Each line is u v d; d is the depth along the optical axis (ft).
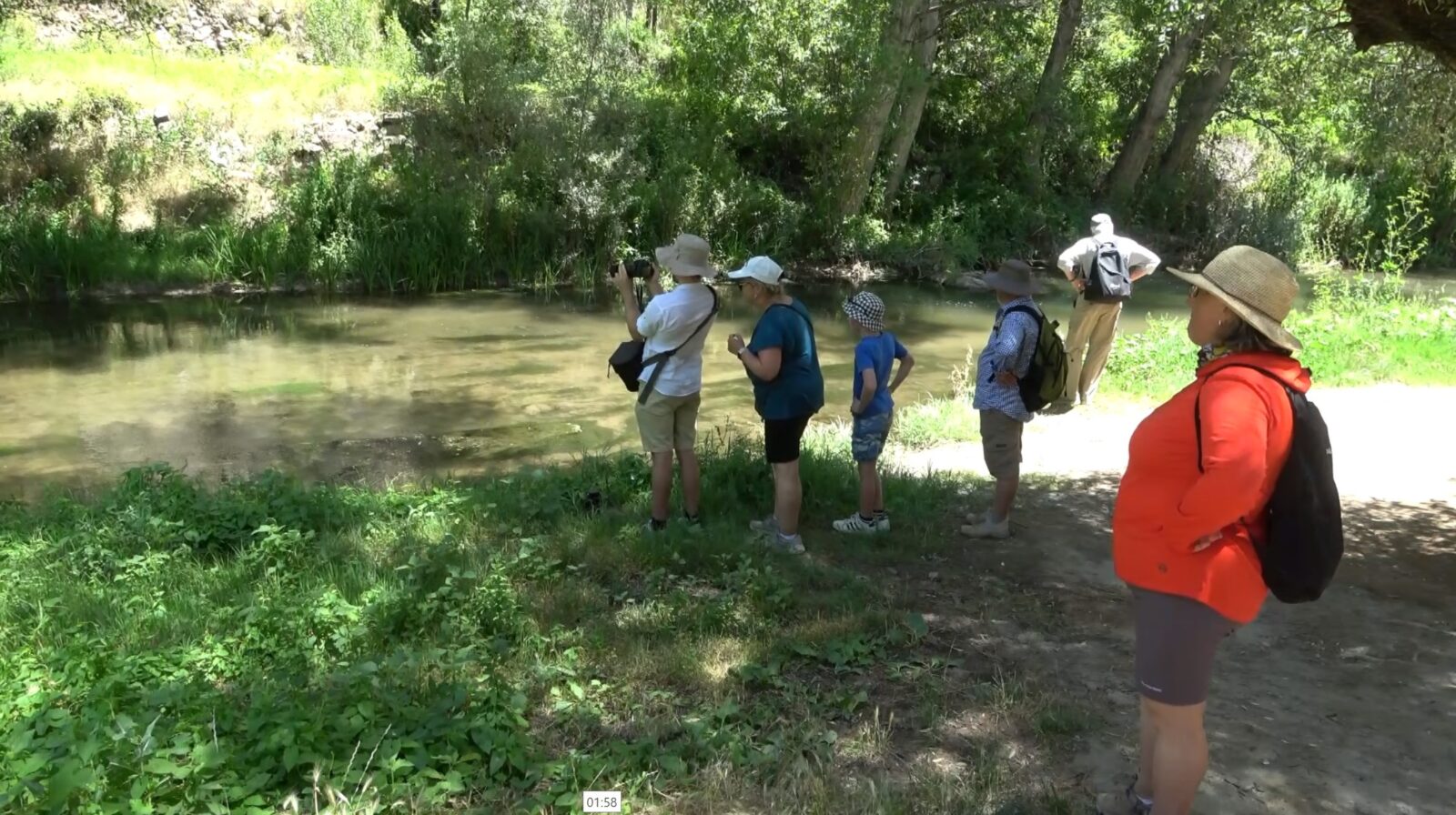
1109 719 13.79
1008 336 20.36
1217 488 9.18
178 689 12.69
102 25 80.23
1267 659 15.94
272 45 87.56
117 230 63.41
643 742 12.40
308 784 11.20
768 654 15.38
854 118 81.92
